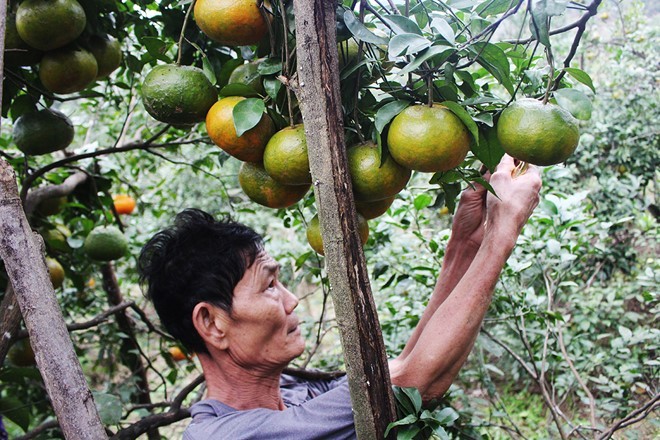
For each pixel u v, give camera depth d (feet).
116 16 5.31
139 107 11.30
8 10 4.59
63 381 2.81
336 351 9.45
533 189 3.90
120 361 9.29
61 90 4.81
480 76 4.30
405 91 3.29
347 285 2.97
